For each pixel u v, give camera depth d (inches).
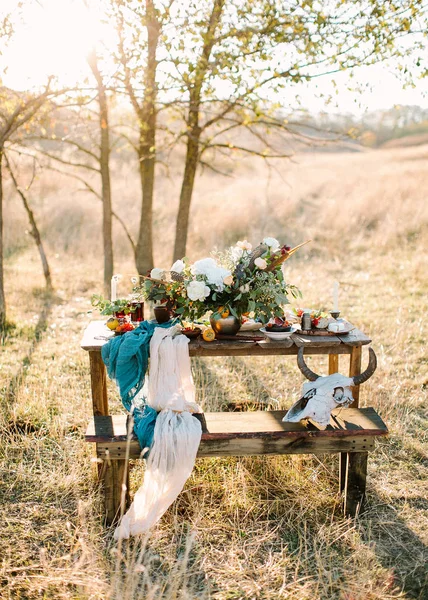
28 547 139.6
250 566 134.1
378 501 157.9
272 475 166.2
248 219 507.2
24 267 430.6
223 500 156.6
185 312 167.8
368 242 466.3
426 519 150.5
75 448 182.1
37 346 272.7
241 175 787.4
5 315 303.0
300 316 183.0
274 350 164.9
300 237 482.6
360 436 146.9
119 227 491.2
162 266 424.2
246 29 268.8
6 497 158.4
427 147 1165.1
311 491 160.1
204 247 468.4
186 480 157.2
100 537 142.1
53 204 532.7
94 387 169.0
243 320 172.1
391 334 285.6
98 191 600.4
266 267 167.5
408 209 509.7
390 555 137.2
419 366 247.8
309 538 143.3
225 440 145.6
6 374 236.8
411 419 202.2
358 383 147.8
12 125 316.5
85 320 317.1
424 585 127.7
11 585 126.3
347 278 392.2
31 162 505.7
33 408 203.3
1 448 180.1
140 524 141.3
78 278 400.5
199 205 551.2
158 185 652.1
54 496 159.3
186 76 271.4
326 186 645.3
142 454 135.3
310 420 151.2
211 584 127.9
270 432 145.5
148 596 114.9
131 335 154.9
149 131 356.5
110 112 368.5
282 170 824.9
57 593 124.6
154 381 154.6
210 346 160.4
